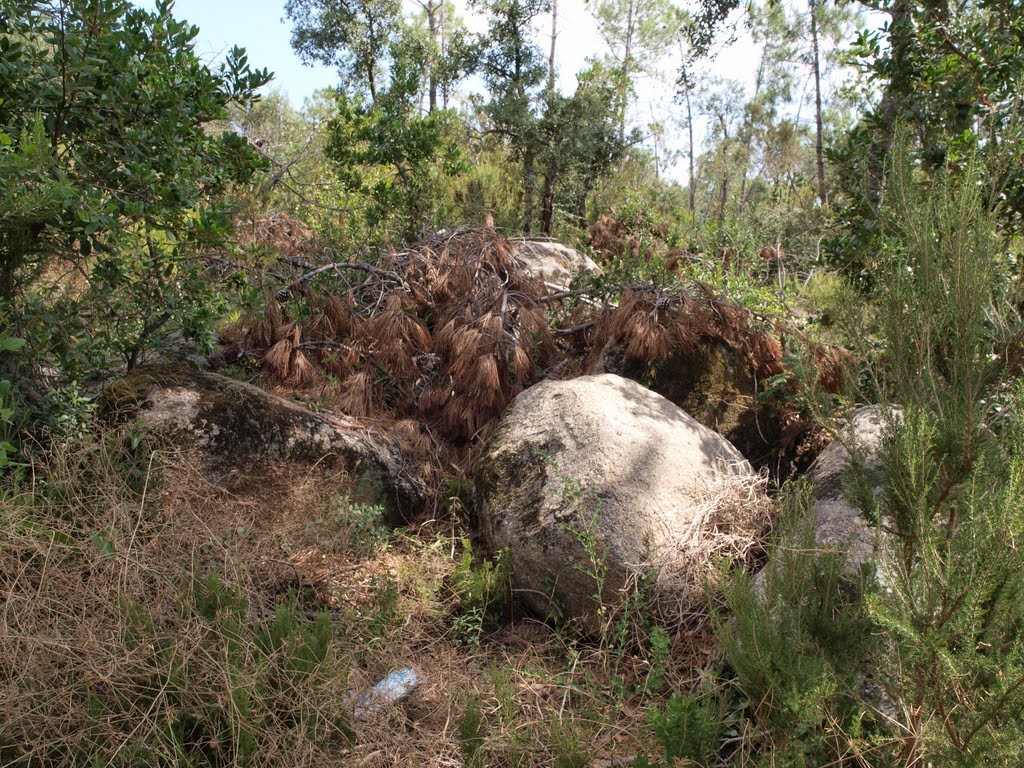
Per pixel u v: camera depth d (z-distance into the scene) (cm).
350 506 431
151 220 405
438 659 364
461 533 462
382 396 550
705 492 411
